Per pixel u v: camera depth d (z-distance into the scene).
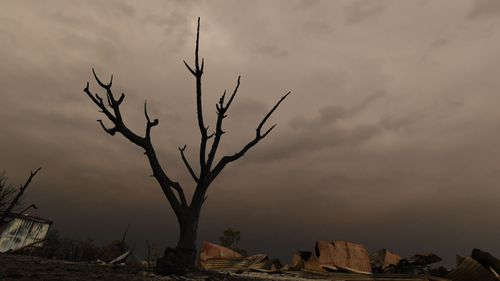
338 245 18.27
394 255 19.17
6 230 23.22
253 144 12.55
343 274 15.82
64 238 24.70
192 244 10.24
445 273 15.84
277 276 14.97
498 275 10.94
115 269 9.88
